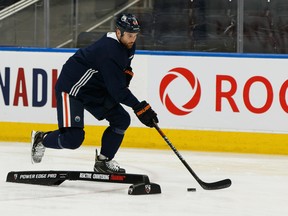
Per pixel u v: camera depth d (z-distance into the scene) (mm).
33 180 16750
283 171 19781
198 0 25703
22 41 26875
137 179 15672
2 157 21547
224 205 14766
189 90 23953
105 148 16969
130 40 15523
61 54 24875
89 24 26531
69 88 16109
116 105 16672
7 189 16094
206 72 23828
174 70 24047
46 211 13742
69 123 16078
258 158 22391
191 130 23953
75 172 16250
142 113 15773
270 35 25297
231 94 23688
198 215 13719
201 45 25781
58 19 26516
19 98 25203
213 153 23406
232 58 23641
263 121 23531
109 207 14219
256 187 17109
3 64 25312
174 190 16375
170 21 26016
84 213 13617
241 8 24844
